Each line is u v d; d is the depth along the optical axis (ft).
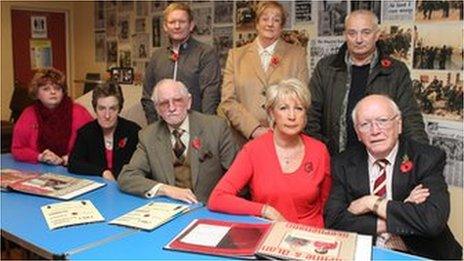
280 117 6.64
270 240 5.09
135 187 7.20
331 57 8.34
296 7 11.32
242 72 9.28
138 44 16.51
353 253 4.79
